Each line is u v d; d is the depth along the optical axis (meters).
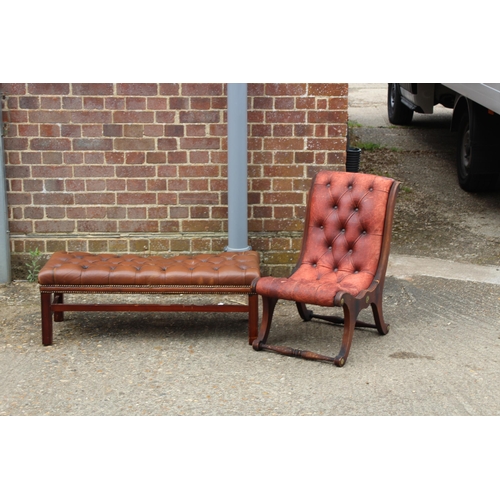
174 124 6.22
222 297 6.29
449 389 4.46
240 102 5.88
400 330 5.46
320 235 5.44
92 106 6.20
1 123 6.21
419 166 9.92
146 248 6.43
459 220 8.16
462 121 8.88
